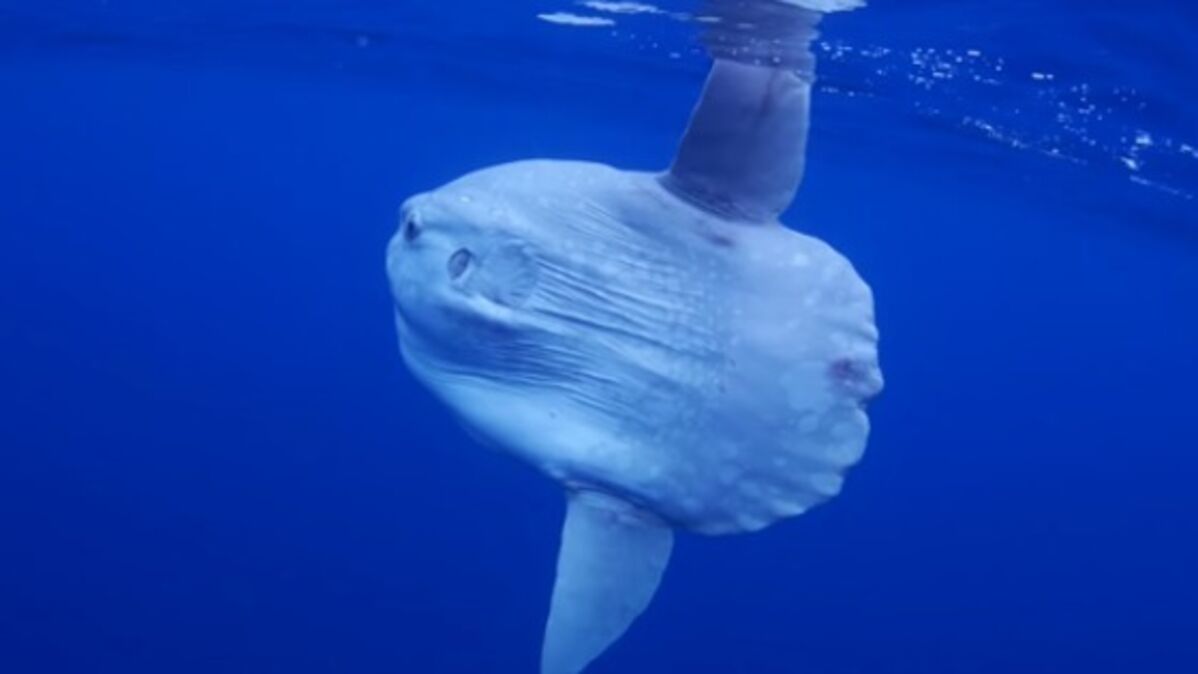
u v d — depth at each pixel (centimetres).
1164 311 4259
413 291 466
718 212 457
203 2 1490
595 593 446
